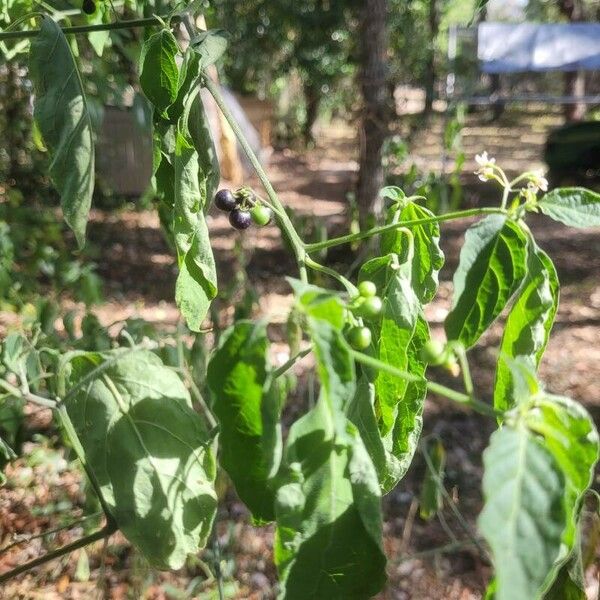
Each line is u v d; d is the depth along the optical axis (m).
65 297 0.98
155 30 0.23
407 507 0.66
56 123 0.20
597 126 1.92
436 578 0.57
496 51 2.24
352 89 2.63
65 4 0.36
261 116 2.76
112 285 1.23
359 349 0.15
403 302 0.17
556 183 1.96
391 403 0.17
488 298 0.16
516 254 0.16
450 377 0.90
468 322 0.16
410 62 2.31
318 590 0.14
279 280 1.27
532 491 0.11
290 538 0.14
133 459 0.19
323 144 3.35
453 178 0.83
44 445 0.65
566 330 1.10
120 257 1.38
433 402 0.85
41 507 0.59
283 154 2.98
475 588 0.56
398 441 0.18
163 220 0.33
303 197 2.09
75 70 0.20
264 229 1.60
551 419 0.12
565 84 3.11
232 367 0.13
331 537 0.14
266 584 0.55
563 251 1.52
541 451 0.11
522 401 0.12
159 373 0.20
